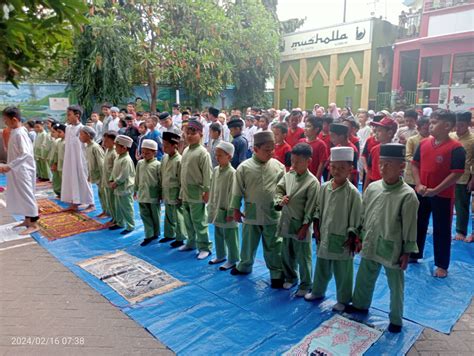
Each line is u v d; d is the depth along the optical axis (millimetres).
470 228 5453
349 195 3070
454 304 3340
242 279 3871
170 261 4352
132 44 11938
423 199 4035
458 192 4855
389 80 15812
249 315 3176
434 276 3891
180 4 12977
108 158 5504
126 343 2820
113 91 12109
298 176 3438
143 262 4316
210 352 2705
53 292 3631
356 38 15469
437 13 11766
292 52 18109
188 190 4359
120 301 3436
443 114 3676
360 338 2822
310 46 17266
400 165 2791
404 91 13367
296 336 2873
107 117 9352
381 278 3867
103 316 3203
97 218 6117
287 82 18609
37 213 5426
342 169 3018
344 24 15773
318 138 5043
